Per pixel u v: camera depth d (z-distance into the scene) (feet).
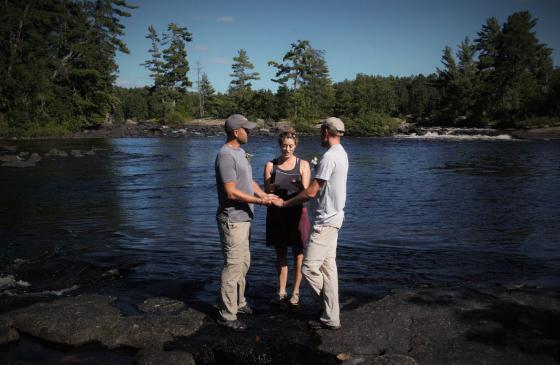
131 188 45.39
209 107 321.73
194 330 13.50
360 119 176.24
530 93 209.97
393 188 44.65
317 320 14.15
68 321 13.74
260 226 28.09
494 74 220.43
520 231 26.32
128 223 29.14
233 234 13.87
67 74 174.19
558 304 14.84
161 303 15.46
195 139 152.87
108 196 40.40
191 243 23.98
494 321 13.70
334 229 13.66
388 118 184.44
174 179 52.75
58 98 173.06
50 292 16.81
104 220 30.09
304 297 16.30
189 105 280.10
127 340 13.07
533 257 20.94
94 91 187.01
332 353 12.25
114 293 16.58
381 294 16.33
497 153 87.86
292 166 15.97
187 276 18.53
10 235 25.76
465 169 61.62
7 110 162.81
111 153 92.84
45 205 35.86
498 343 12.42
